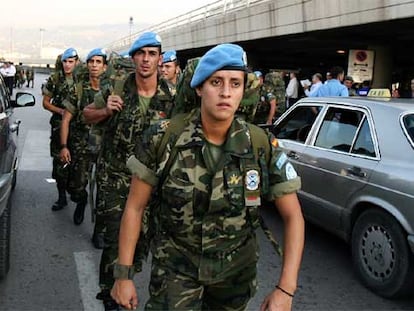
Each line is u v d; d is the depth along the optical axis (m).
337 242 5.40
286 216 2.12
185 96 2.35
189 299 2.11
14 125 5.28
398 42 18.77
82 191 5.64
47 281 4.22
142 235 2.83
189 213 2.04
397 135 4.21
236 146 2.03
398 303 3.97
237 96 2.01
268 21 19.39
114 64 3.58
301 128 5.65
